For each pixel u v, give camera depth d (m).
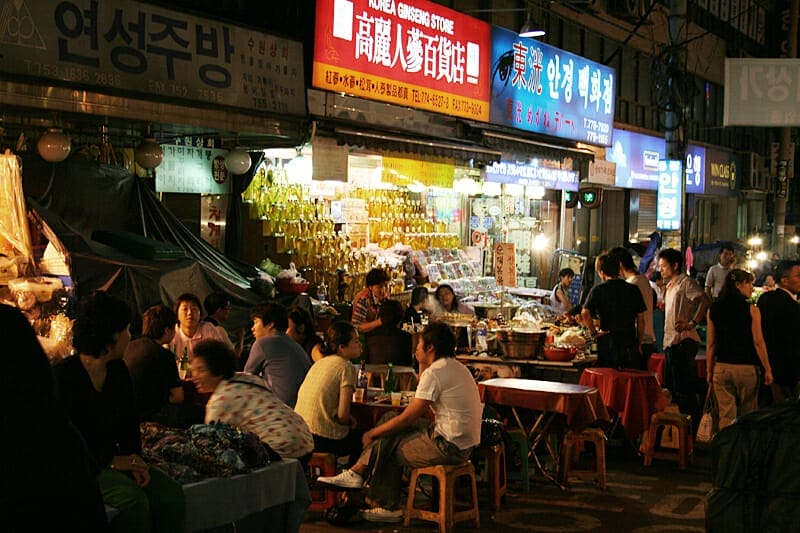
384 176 11.74
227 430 5.44
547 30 18.67
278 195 11.89
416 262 14.32
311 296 11.86
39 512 2.61
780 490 5.07
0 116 8.09
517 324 11.01
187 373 7.69
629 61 22.62
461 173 14.29
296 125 9.71
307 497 5.71
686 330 10.29
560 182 15.82
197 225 10.80
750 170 30.30
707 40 28.22
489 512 7.44
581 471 8.31
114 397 4.53
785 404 5.46
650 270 15.58
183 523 4.64
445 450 6.79
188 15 8.59
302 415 7.18
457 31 12.32
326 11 10.05
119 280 7.61
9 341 2.62
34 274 7.12
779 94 18.05
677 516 7.46
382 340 9.16
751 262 24.02
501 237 17.14
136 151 9.10
